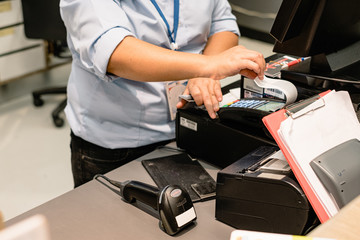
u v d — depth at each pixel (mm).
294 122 955
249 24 4023
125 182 1117
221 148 1217
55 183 2479
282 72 1260
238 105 1167
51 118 3029
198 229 1029
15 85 3375
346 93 1072
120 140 1393
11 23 2881
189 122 1263
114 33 1133
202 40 1442
